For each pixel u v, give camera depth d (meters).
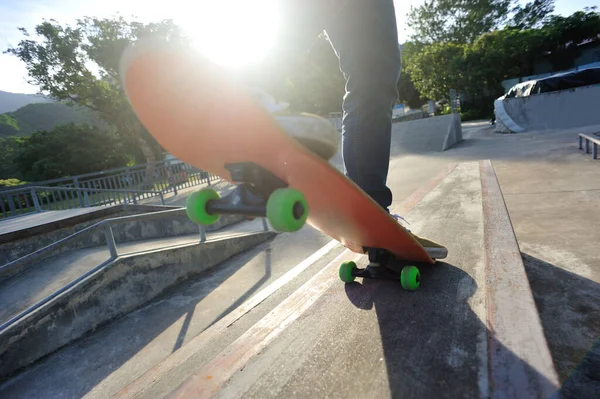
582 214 3.04
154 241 5.05
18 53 17.06
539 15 33.25
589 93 11.20
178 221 5.82
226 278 4.03
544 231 2.77
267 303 1.90
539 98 12.11
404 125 13.59
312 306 1.33
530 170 5.45
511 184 4.70
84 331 3.03
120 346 2.78
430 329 1.04
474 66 26.12
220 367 1.01
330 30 1.38
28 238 4.16
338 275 1.61
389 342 1.01
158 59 0.75
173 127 0.93
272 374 0.95
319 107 31.30
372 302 1.29
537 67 27.81
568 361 1.25
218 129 0.88
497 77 26.33
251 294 3.48
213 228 6.23
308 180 0.96
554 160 5.97
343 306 1.29
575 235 2.59
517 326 0.96
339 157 12.85
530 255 2.33
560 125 11.82
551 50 26.88
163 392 1.18
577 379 1.15
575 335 1.40
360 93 1.35
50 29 16.86
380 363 0.93
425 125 13.02
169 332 2.91
